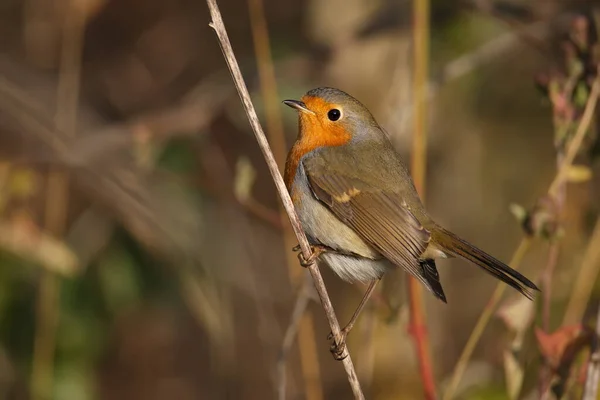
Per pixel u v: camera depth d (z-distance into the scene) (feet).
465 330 41.88
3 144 35.96
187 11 48.11
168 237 35.37
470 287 42.91
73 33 36.42
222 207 38.65
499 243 44.14
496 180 45.09
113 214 36.09
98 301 36.01
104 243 36.32
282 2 47.03
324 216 25.98
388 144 27.22
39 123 36.19
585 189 33.71
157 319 42.96
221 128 43.65
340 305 43.37
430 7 39.40
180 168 37.73
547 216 25.34
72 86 36.17
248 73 38.73
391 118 33.81
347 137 26.71
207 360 43.09
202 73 47.21
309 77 39.55
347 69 38.93
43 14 41.65
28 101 36.55
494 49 35.78
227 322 38.52
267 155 22.77
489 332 40.93
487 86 45.47
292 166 26.84
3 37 44.32
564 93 26.27
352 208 25.66
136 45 47.39
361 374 30.07
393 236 25.23
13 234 31.81
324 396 42.86
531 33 35.63
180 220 35.76
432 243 25.38
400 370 35.99
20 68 39.42
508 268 24.36
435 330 40.11
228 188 37.24
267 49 30.37
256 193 45.14
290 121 36.55
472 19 40.06
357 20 41.16
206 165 38.83
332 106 26.61
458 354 41.01
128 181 35.37
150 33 47.55
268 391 42.24
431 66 40.40
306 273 28.81
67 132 35.53
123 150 35.88
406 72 34.63
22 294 34.76
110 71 46.73
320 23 41.42
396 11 37.63
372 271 26.14
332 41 39.37
